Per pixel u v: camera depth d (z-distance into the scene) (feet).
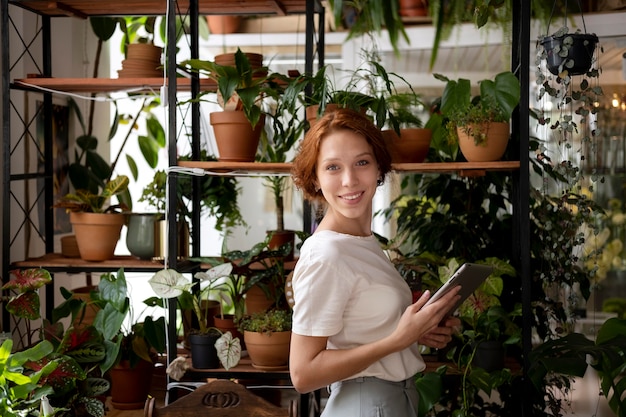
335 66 14.19
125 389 10.18
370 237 6.30
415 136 9.50
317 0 10.59
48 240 11.54
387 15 13.05
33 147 11.60
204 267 10.91
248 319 9.64
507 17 12.34
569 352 8.36
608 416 12.07
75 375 8.67
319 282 5.82
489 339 9.37
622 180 12.31
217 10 10.85
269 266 10.67
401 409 6.17
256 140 9.66
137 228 10.12
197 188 11.12
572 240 9.84
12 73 11.22
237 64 9.33
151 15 10.87
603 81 12.37
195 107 10.75
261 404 6.94
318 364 5.77
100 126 14.11
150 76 10.29
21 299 9.27
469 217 11.38
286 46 14.42
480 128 9.14
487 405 11.43
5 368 7.54
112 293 9.53
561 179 9.77
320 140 6.04
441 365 9.53
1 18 10.09
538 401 9.75
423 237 11.37
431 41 13.55
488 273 6.24
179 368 9.16
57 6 10.09
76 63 13.17
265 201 14.70
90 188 12.51
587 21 12.32
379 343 5.73
